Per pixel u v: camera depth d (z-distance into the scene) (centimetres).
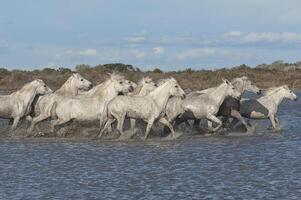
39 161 2389
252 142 2972
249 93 7806
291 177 1998
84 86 3344
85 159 2434
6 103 3244
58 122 3150
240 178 1991
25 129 3372
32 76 9188
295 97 3544
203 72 10388
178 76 9912
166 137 3173
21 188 1858
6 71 9494
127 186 1877
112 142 2977
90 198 1716
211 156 2491
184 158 2444
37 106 3281
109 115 3084
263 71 10862
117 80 3153
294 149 2698
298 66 11694
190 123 3759
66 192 1797
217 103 3234
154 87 3186
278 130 3534
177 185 1883
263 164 2277
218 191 1791
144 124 3406
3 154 2589
